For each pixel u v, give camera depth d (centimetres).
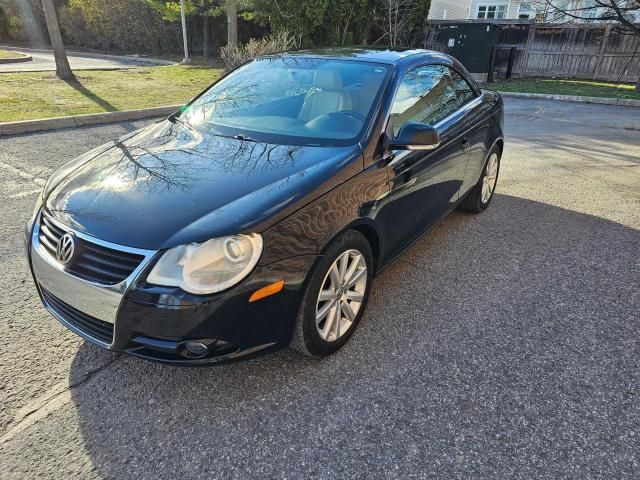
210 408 222
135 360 252
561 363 256
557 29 1614
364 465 194
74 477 186
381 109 286
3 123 688
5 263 343
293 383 238
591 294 327
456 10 2330
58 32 1213
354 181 250
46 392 229
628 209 488
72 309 226
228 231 202
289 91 325
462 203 460
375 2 1667
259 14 1741
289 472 191
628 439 208
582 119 996
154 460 195
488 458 197
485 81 1650
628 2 1416
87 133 718
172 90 1168
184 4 2141
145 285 197
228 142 281
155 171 249
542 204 501
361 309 277
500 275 351
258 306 209
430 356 260
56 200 241
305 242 220
